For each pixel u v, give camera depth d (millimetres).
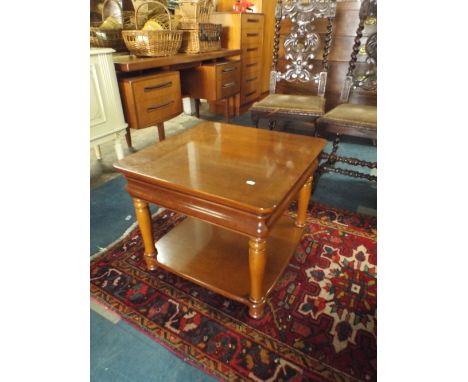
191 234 1299
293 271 1204
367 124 1506
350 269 1214
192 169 946
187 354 905
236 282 1058
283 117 1761
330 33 1872
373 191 1807
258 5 3027
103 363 882
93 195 1760
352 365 873
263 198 793
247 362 881
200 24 2234
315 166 1140
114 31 1915
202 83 2535
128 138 2326
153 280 1169
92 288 1133
